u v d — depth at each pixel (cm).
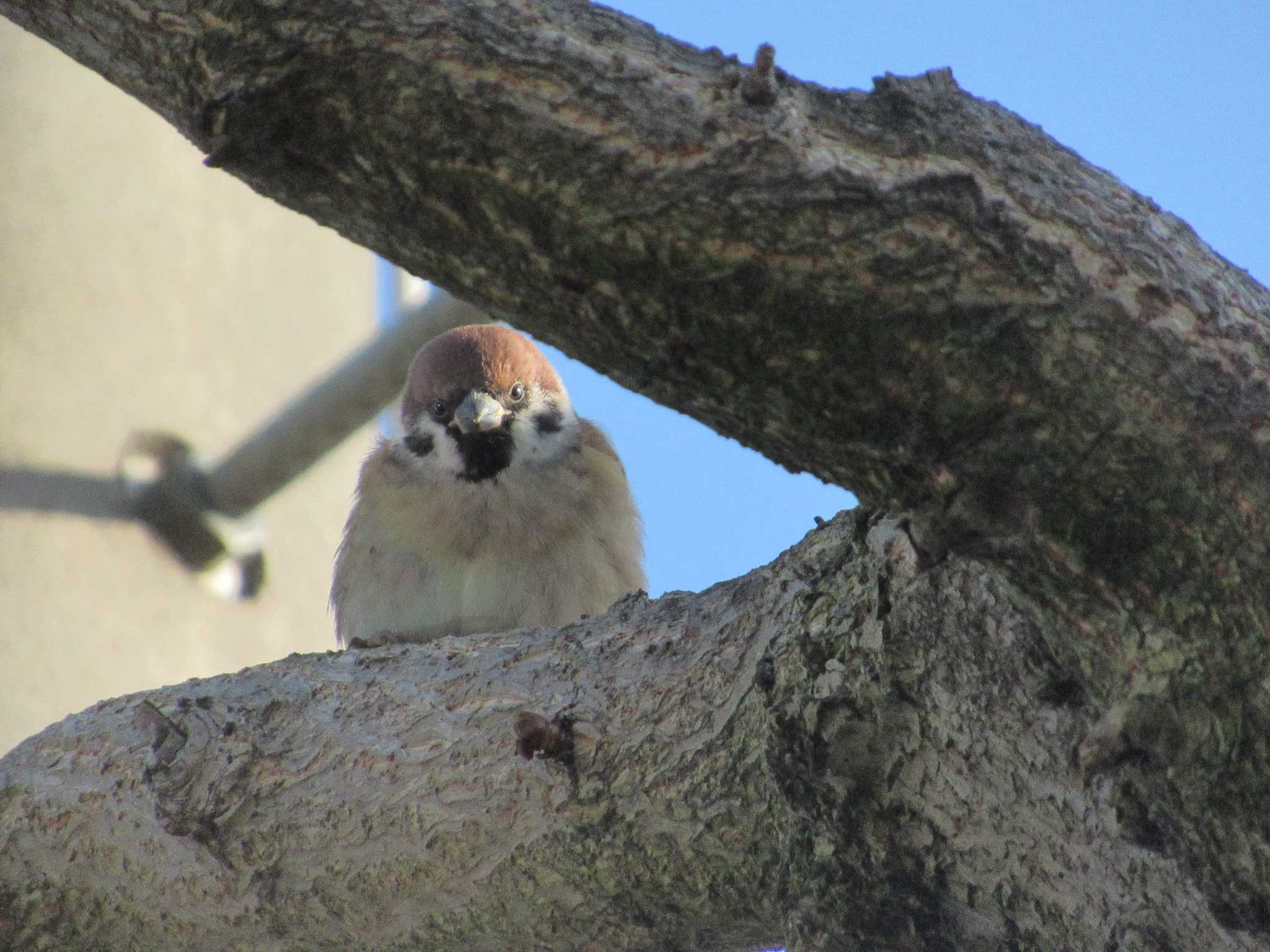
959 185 361
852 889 478
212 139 362
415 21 353
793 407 378
